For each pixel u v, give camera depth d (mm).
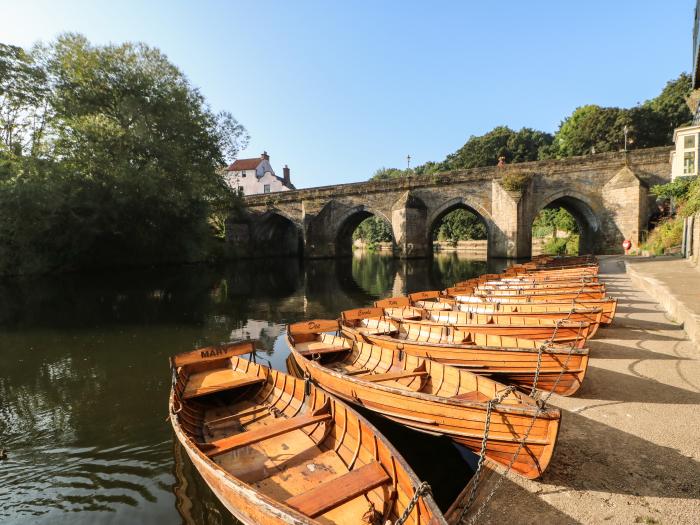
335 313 18094
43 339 13414
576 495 4246
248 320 16562
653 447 5098
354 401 6801
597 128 54969
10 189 25375
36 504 5121
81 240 30094
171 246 37375
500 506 4137
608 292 15977
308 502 3807
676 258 24250
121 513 4906
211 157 40188
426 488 3396
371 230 87938
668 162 33156
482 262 45125
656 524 3779
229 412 6926
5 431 7098
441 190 42875
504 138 73875
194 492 5273
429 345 8227
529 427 4500
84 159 29547
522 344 8148
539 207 38219
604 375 7672
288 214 51625
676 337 9797
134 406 8062
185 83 36969
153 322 16062
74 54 31109
